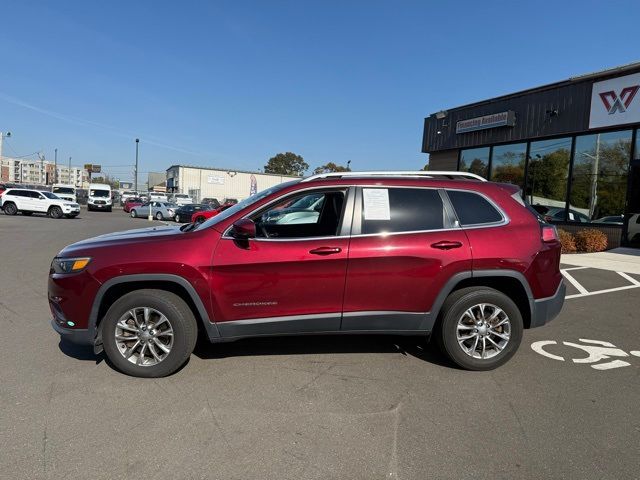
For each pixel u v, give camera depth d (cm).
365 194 431
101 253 404
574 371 447
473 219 441
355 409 360
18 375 410
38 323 562
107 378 407
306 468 283
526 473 283
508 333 439
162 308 401
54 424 328
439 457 298
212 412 350
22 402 360
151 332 406
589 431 334
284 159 10500
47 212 2986
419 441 316
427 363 459
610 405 376
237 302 408
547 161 1530
